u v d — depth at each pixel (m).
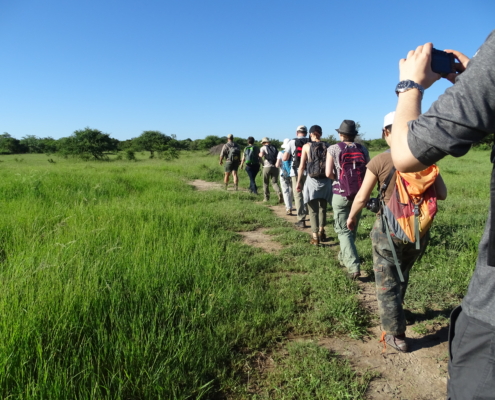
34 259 3.82
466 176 14.62
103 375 2.29
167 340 2.66
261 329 3.11
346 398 2.35
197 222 6.27
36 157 53.03
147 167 20.64
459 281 4.10
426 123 1.11
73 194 8.87
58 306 2.83
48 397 2.05
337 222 4.37
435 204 2.60
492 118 1.03
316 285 3.99
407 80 1.33
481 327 1.15
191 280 3.84
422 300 3.66
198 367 2.53
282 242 5.89
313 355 2.77
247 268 4.50
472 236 5.34
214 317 3.17
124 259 4.01
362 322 3.33
